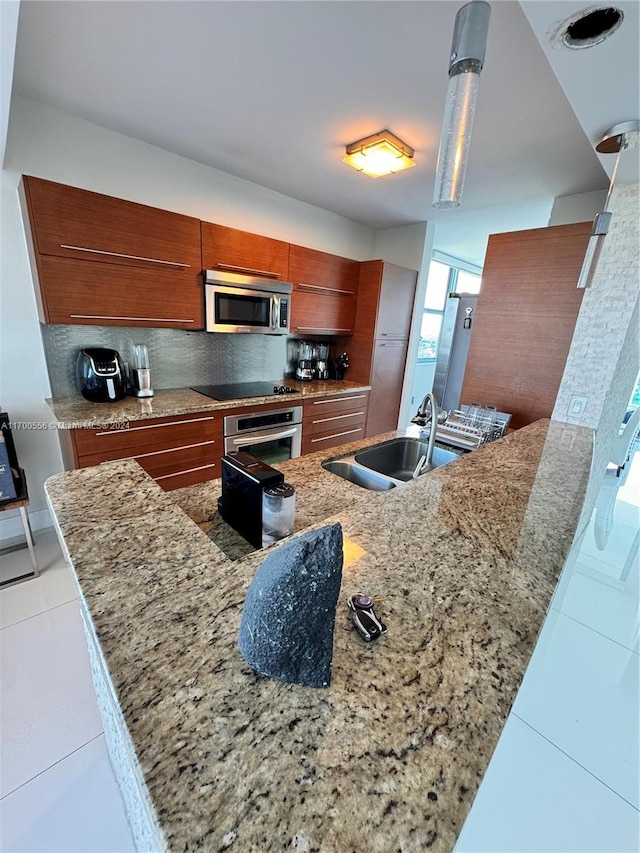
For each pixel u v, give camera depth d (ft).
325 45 4.54
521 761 4.15
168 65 5.06
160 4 4.02
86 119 6.73
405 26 4.15
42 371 7.32
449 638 1.98
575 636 5.92
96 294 6.73
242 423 8.55
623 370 7.35
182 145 7.56
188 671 1.69
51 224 6.07
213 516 3.80
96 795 3.74
